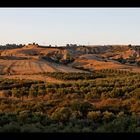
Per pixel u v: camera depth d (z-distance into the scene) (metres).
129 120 17.38
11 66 160.12
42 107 30.31
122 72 143.38
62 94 50.84
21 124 16.36
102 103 36.72
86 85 64.75
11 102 39.66
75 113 21.48
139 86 52.59
